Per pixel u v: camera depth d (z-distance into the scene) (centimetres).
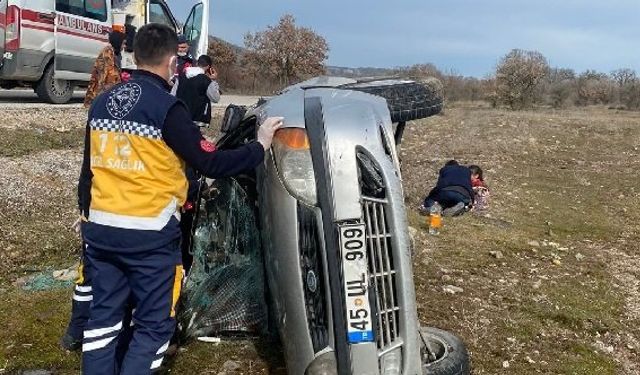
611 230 815
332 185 308
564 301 539
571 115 2000
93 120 309
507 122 1652
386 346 308
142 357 307
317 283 310
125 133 301
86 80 1247
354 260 302
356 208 306
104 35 1259
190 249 399
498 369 411
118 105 304
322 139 314
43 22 1133
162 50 314
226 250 396
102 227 302
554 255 673
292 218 314
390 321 312
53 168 793
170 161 306
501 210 869
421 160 1202
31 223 605
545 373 414
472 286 552
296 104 336
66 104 1253
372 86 405
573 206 938
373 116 328
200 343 402
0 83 1187
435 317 478
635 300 568
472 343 443
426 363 359
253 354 393
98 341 315
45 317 423
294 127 321
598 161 1304
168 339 317
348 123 319
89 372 314
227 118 405
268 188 327
